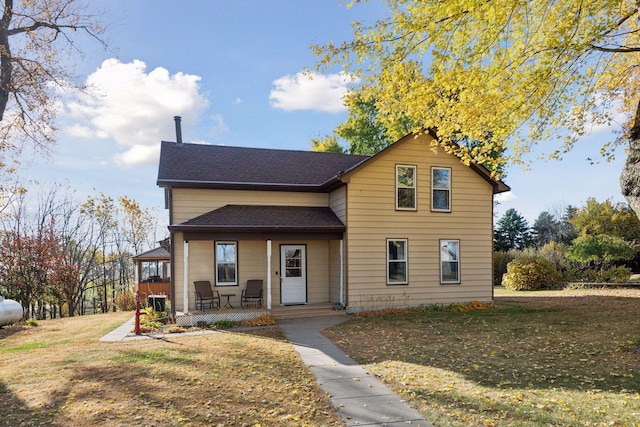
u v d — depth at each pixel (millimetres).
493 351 7754
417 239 13938
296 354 7859
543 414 4562
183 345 8906
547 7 6859
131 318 14055
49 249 21375
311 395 5430
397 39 6707
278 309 13039
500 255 25766
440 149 14227
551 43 6543
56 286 20844
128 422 4520
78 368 6980
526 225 42312
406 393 5438
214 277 13664
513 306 13969
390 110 8281
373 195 13547
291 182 14953
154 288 19922
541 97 7883
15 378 6434
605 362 6715
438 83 7348
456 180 14430
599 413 4543
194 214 13938
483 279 14547
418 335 9516
